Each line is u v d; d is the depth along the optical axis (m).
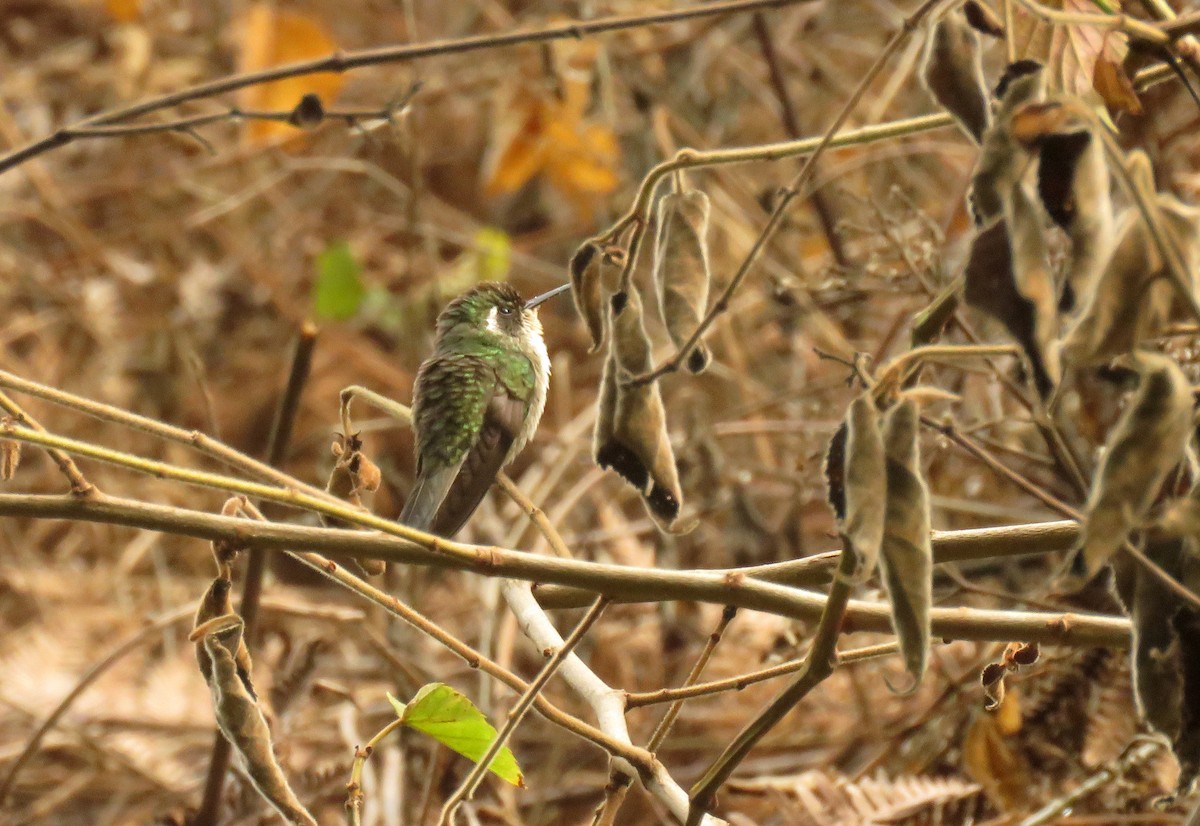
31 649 10.66
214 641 3.86
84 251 15.20
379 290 13.79
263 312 15.29
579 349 14.73
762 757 8.84
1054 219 2.97
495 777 8.05
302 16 11.40
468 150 16.16
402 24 16.34
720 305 3.71
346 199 16.08
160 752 9.59
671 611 9.45
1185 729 3.34
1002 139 2.96
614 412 3.80
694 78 13.12
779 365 11.89
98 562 12.60
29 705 9.95
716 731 9.12
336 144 16.23
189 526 3.92
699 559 10.21
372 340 14.98
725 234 11.91
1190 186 7.95
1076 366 2.92
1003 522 9.09
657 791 4.32
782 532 9.31
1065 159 2.93
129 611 11.48
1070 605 7.15
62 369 14.66
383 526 3.91
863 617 4.11
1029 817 6.68
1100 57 3.61
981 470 8.78
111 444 14.04
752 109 13.84
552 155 11.88
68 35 17.69
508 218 16.47
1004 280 2.92
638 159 12.17
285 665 8.08
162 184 16.20
